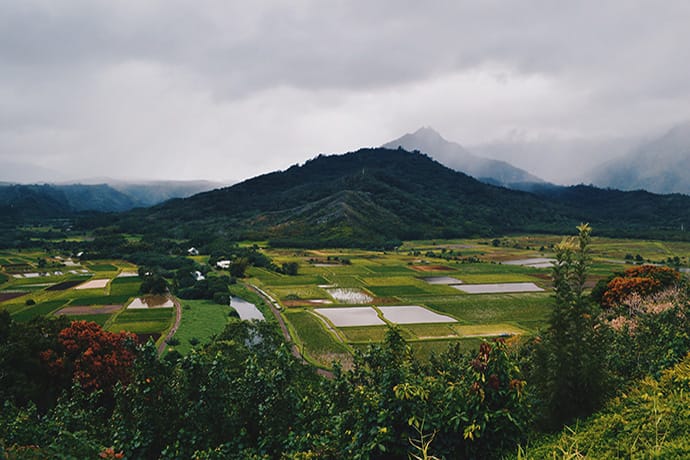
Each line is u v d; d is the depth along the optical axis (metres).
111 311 76.62
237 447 11.52
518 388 9.22
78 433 12.24
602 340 11.73
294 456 10.09
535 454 8.89
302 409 13.17
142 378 12.59
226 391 12.54
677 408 9.42
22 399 28.56
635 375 14.40
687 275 46.53
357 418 9.79
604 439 8.87
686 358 13.09
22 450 10.76
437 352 52.09
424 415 9.04
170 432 12.00
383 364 12.73
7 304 82.44
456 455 8.94
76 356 34.16
